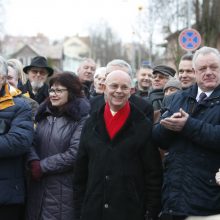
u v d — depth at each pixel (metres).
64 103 5.31
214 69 4.35
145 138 4.50
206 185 4.21
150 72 8.76
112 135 4.50
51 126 5.26
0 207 4.87
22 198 4.96
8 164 4.86
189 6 19.89
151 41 27.97
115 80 4.48
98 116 4.64
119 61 5.67
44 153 5.20
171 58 26.97
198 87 4.52
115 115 4.54
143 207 4.48
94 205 4.42
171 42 26.09
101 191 4.42
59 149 5.16
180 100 4.55
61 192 5.09
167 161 4.47
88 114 5.31
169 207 4.31
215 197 4.19
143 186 4.52
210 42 25.69
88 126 4.68
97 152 4.48
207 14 25.61
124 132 4.49
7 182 4.82
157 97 7.33
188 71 6.33
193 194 4.21
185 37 14.16
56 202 5.07
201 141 4.18
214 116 4.27
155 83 7.47
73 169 5.09
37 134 5.30
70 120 5.25
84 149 4.65
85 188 4.75
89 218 4.43
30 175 5.19
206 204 4.18
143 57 43.59
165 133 4.43
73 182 4.79
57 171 5.07
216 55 4.38
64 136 5.18
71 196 5.10
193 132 4.19
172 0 26.30
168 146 4.52
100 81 7.39
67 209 5.07
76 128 5.20
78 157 4.71
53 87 5.30
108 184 4.39
